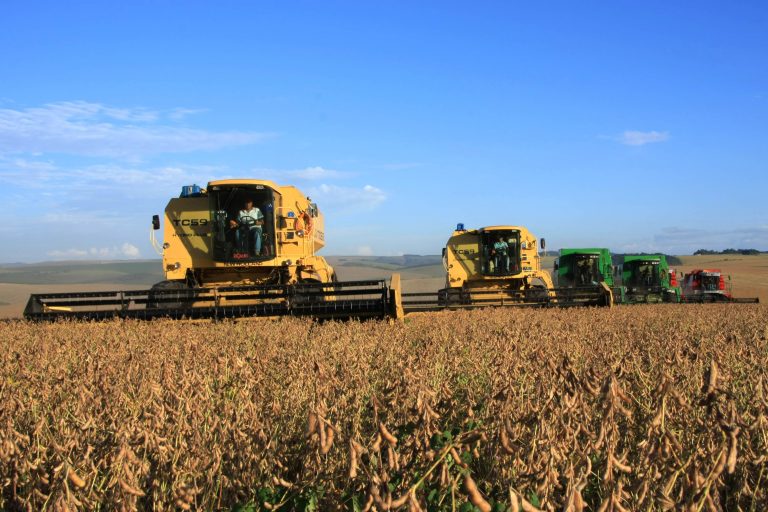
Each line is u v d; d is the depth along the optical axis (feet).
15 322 48.83
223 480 11.74
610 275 125.49
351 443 8.16
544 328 39.83
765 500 10.57
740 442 11.97
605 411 8.97
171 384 16.06
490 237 89.51
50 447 13.47
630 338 33.55
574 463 10.94
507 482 10.93
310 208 64.90
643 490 8.63
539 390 13.37
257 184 57.77
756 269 343.05
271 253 58.75
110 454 11.73
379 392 17.74
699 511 7.91
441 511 10.09
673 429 12.81
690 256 529.45
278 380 20.67
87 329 43.60
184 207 59.06
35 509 10.49
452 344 31.09
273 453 12.80
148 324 45.73
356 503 10.13
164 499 11.16
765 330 38.24
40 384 20.51
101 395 16.71
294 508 11.08
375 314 49.75
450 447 8.54
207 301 53.36
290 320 47.01
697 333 37.55
